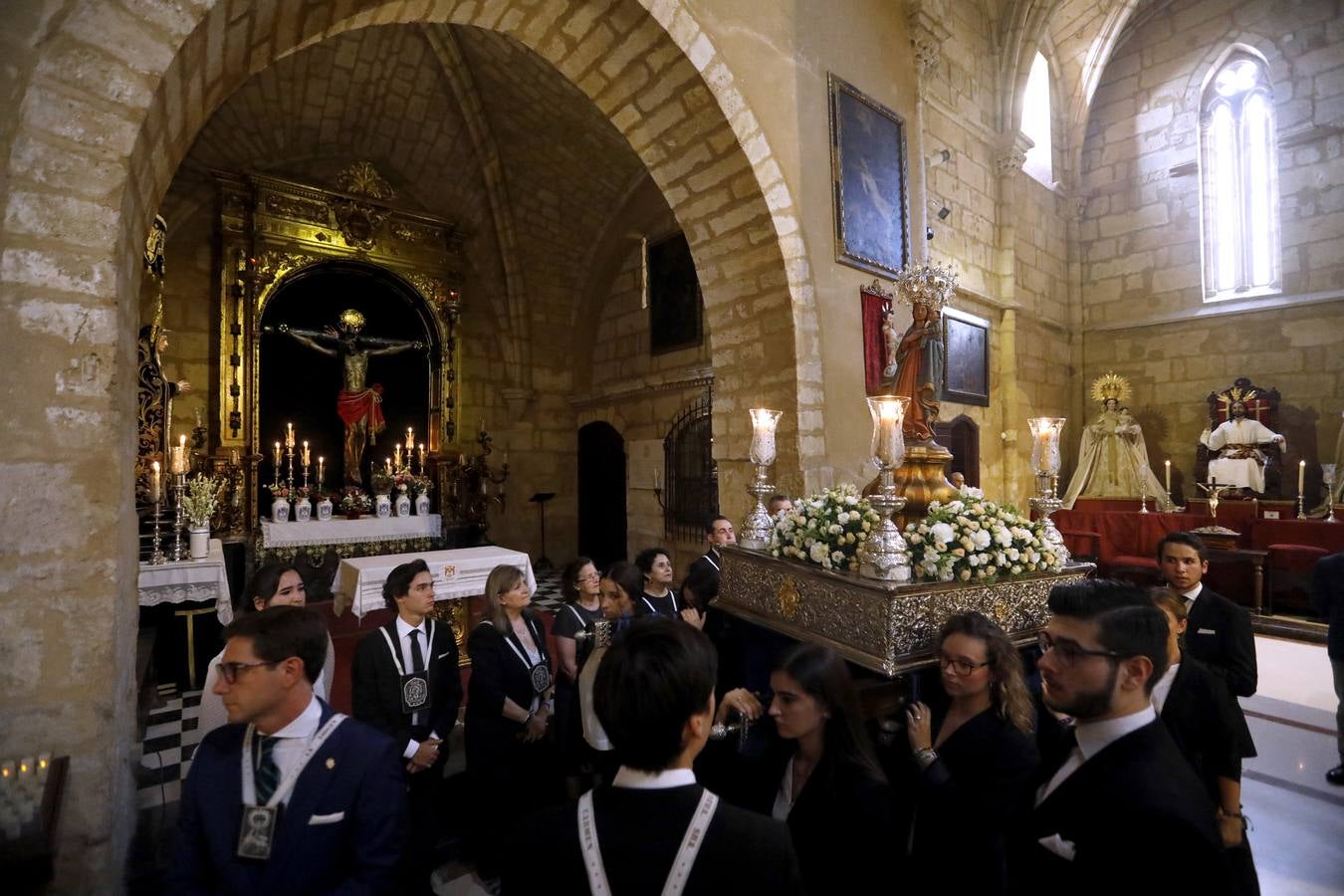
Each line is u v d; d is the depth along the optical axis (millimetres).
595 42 5027
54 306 2029
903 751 2002
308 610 1529
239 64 3117
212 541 6098
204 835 1395
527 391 10523
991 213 9055
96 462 2064
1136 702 1235
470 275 10500
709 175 5582
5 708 1905
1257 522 6926
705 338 8812
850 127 6227
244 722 1431
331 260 9047
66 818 1947
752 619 3000
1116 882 1083
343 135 9219
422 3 4066
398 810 1455
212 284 8430
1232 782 1895
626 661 1075
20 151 2021
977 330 8633
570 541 10984
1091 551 7516
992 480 8898
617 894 957
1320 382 8867
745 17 5363
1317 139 8992
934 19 7281
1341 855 2795
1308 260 9000
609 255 10461
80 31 2135
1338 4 8875
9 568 1931
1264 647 5867
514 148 9461
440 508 9680
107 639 2053
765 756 1990
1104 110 10953
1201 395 9867
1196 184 10062
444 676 2758
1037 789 1340
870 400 2602
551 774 3076
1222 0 9828
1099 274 10898
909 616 2273
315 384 9227
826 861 1553
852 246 6121
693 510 8875
